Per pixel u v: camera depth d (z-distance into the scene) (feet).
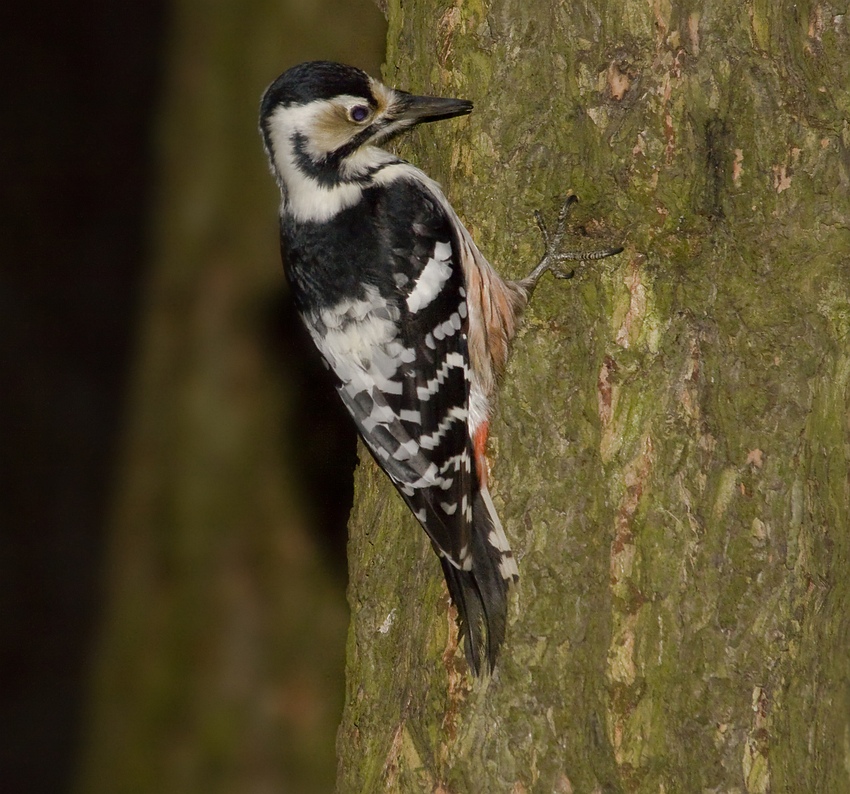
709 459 26.91
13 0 53.36
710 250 27.09
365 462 33.12
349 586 32.83
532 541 28.02
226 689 53.57
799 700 26.73
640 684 26.89
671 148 27.17
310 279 33.81
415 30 31.58
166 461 54.13
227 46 54.24
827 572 27.12
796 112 26.73
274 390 54.60
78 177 53.72
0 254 52.90
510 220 28.96
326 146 33.47
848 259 26.78
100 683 53.21
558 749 27.37
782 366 26.68
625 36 27.40
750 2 26.73
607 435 27.63
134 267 54.19
